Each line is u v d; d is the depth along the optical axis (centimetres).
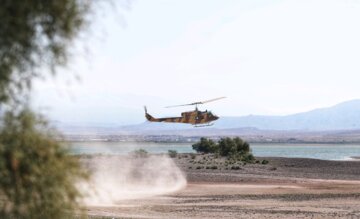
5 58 2819
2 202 3091
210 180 15512
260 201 10831
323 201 10819
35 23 2853
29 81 2875
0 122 2916
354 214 8838
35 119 2972
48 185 3019
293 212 9050
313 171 19625
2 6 2747
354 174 18500
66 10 2864
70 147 3147
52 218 3073
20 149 2945
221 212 9006
